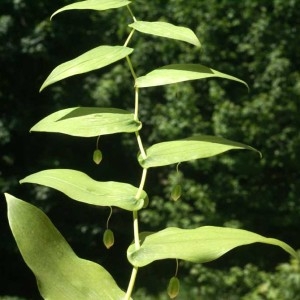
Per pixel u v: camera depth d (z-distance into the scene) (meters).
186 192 11.68
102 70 12.14
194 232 1.01
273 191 11.98
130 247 1.03
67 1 11.78
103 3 1.21
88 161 12.33
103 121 1.15
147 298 11.02
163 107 11.91
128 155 12.24
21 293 11.70
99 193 1.08
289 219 11.90
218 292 10.88
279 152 11.68
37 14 11.91
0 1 11.70
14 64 11.95
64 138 12.19
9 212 1.00
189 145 1.12
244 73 12.00
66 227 11.96
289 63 11.55
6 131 11.65
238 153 11.77
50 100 12.05
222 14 11.99
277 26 11.80
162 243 1.01
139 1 12.09
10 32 11.63
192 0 11.98
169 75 1.15
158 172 12.30
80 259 1.03
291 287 9.42
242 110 11.56
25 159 12.09
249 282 10.58
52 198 11.88
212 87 11.62
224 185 11.80
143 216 11.70
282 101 11.62
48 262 1.01
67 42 12.12
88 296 1.01
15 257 11.74
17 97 11.98
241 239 0.98
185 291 11.13
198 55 11.98
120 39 12.20
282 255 11.80
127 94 11.99
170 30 1.16
